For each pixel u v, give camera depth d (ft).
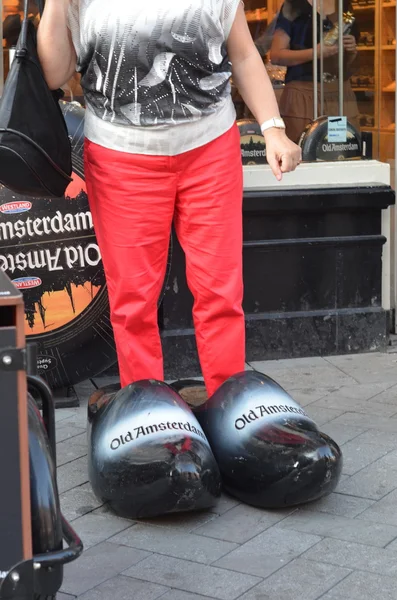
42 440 8.42
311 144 19.77
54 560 7.64
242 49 13.73
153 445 12.30
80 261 16.17
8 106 12.50
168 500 12.26
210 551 11.79
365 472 14.05
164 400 12.76
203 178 13.52
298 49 19.69
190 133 13.24
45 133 12.62
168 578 11.14
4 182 12.86
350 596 10.63
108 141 13.30
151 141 13.15
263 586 10.90
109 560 11.61
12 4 17.94
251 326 19.16
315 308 19.54
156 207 13.52
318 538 12.07
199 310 14.25
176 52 12.78
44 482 8.19
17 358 7.02
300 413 13.29
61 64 13.10
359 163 19.63
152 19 12.59
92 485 12.90
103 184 13.52
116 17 12.61
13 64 12.73
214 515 12.81
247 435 12.90
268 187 19.10
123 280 13.79
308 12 19.60
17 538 7.36
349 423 15.98
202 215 13.67
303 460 12.50
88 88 13.34
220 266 13.87
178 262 18.45
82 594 10.79
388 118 20.42
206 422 13.50
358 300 19.72
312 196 18.86
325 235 19.29
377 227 19.53
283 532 12.26
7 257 15.92
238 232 13.94
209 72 13.10
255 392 13.24
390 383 18.07
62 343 16.33
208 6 12.74
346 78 20.02
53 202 15.96
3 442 7.14
